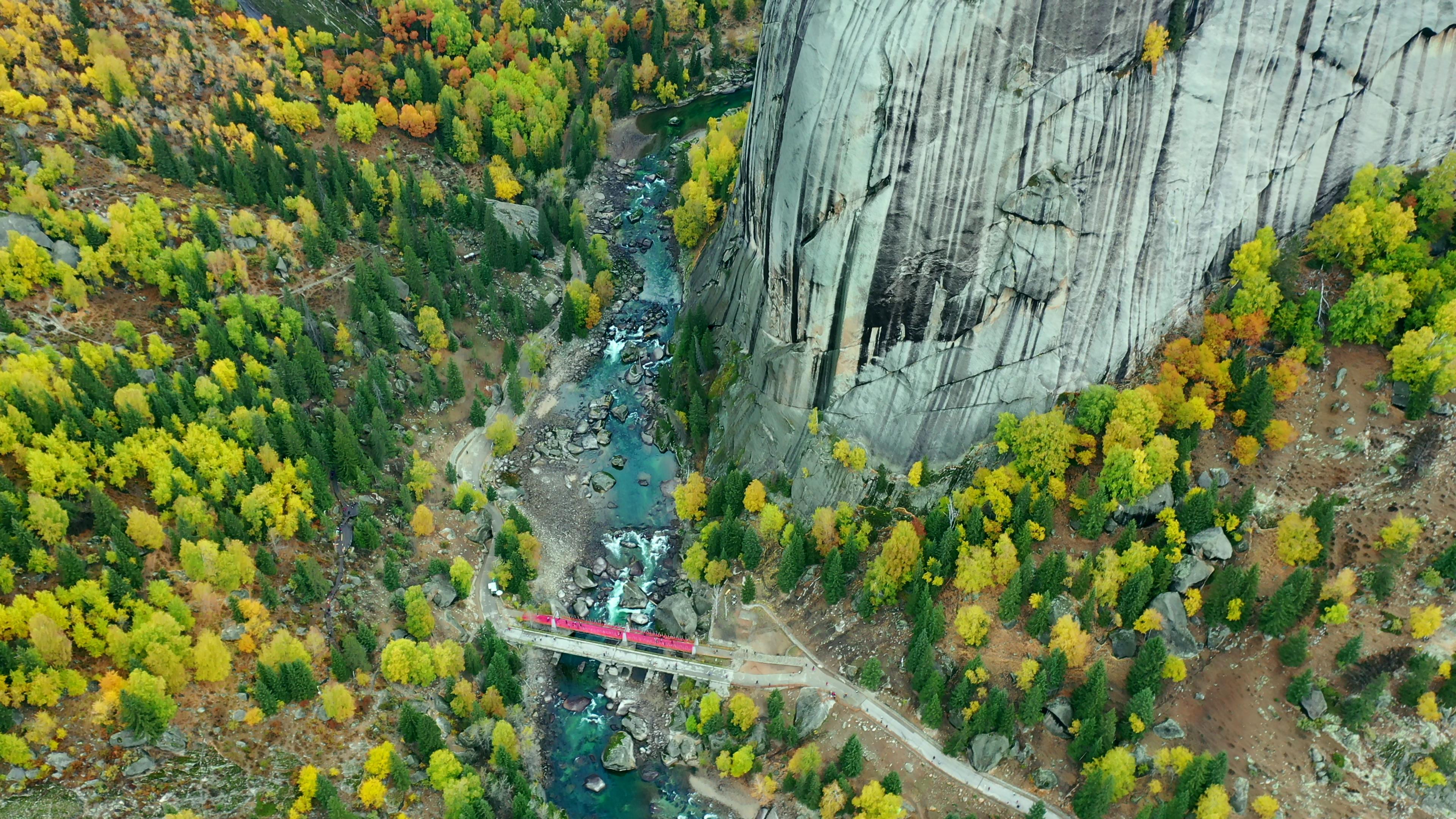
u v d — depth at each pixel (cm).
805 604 16062
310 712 13862
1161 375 15375
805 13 16062
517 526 16950
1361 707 12462
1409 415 13962
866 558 16100
